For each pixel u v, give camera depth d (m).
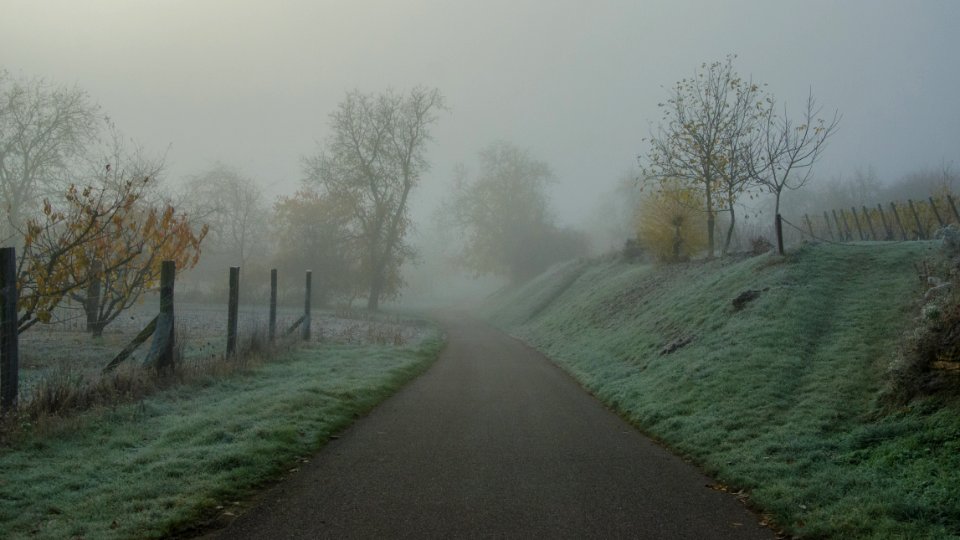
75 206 13.25
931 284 11.09
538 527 5.37
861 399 8.26
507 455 7.86
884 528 5.13
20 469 6.34
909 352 7.94
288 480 6.62
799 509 5.71
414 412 10.76
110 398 9.29
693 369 11.61
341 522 5.39
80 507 5.38
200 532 5.12
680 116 25.33
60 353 14.78
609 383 13.60
